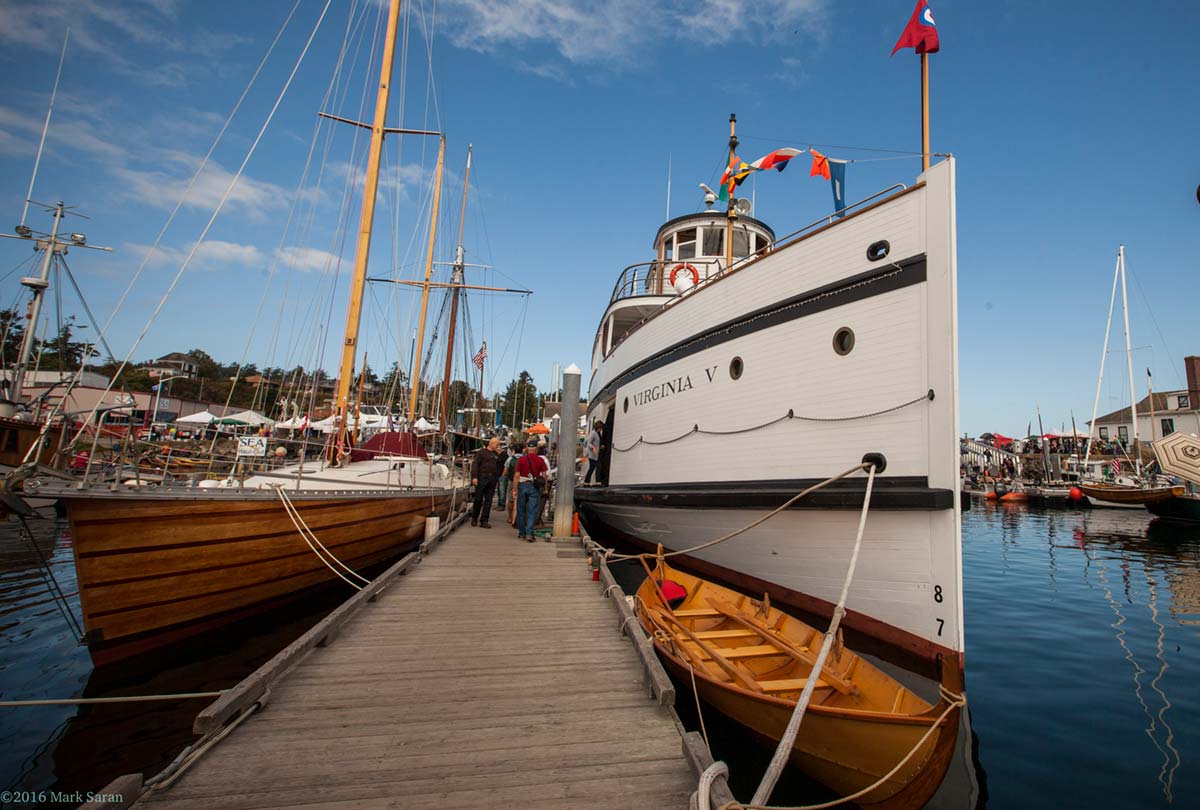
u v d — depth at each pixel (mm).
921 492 5379
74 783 4184
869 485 5320
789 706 4242
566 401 11125
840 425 6383
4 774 4258
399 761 3291
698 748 3273
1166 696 6395
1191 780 4594
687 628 5961
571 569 8562
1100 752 5078
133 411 6488
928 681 5297
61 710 5281
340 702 4047
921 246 5855
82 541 5633
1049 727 5586
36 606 8758
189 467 10133
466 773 3188
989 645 8398
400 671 4637
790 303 7113
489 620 6055
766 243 15117
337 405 10500
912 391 5773
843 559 6141
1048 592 12438
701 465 8336
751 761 4836
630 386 11125
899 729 3805
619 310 14219
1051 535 23422
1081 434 50750
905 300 5934
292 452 15422
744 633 6051
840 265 6594
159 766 4445
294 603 8305
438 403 23516
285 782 3053
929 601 5391
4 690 5672
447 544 10625
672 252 15141
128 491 5836
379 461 10945
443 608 6465
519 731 3684
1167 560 17047
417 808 2861
